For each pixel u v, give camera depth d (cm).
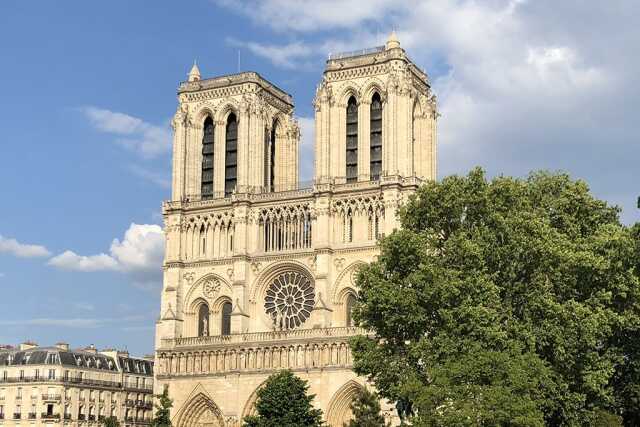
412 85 18238
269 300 18100
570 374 11681
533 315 11600
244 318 17900
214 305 18425
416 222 12575
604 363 11712
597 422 11725
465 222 12400
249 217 18375
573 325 11369
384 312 11675
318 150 18050
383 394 11825
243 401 17512
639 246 12288
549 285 11756
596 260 11700
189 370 18100
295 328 17675
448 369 10375
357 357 11900
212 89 19250
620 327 12144
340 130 18175
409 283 11725
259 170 18675
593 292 12200
